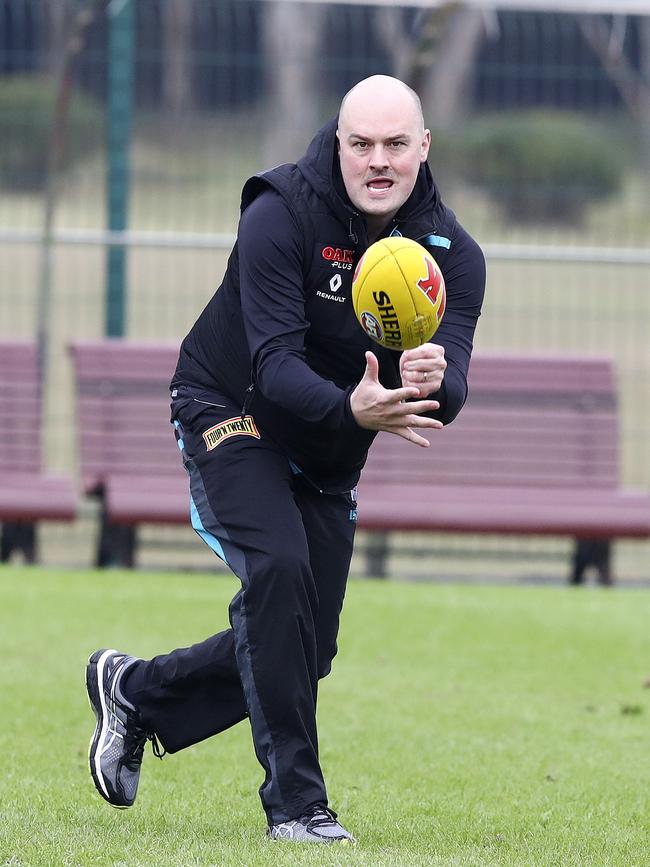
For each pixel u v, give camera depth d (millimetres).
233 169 46812
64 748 20734
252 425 15578
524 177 50844
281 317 14898
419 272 14156
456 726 23062
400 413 14188
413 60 36875
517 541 48250
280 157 47094
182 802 17891
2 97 50156
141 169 46875
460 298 15922
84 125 52031
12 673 25719
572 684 26703
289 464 15672
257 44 48656
